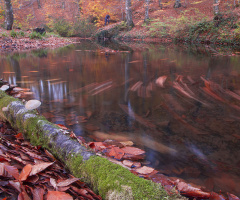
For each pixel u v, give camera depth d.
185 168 1.66
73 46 13.90
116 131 2.30
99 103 3.21
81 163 1.32
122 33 21.94
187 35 16.03
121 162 1.66
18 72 5.53
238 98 3.46
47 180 1.20
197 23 15.76
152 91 3.86
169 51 10.67
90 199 1.11
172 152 1.90
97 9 25.70
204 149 1.96
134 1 27.67
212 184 1.47
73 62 7.27
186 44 14.62
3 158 1.28
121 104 3.17
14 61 7.44
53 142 1.58
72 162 1.37
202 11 19.73
